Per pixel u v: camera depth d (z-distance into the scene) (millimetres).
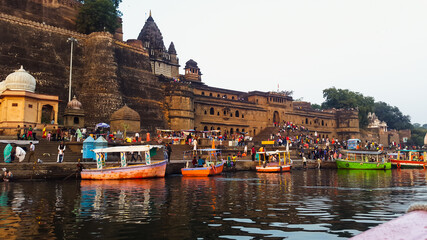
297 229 9250
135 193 16906
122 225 9719
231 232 8922
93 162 27922
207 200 14648
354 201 14648
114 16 63688
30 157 25812
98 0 60656
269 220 10469
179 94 61688
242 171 37969
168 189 18734
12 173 23078
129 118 48938
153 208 12570
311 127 89125
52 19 59594
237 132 72125
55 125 40188
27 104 38406
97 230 9117
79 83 53656
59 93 50500
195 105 66500
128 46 61219
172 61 83062
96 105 51188
